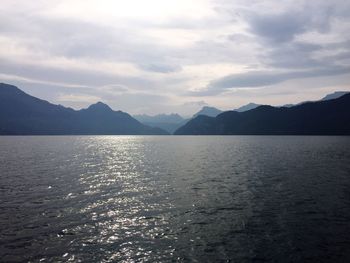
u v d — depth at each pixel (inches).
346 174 2684.5
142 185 2237.9
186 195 1894.7
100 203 1678.2
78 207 1587.1
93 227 1275.8
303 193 1923.0
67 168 3189.0
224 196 1865.2
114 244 1097.4
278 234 1197.1
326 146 6820.9
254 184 2260.1
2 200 1710.1
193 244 1101.7
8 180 2374.5
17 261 948.6
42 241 1112.8
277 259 979.9
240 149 6392.7
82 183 2292.1
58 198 1781.5
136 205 1644.9
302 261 965.2
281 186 2165.4
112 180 2458.2
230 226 1296.8
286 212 1498.5
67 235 1178.0
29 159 4131.4
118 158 4537.4
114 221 1360.7
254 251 1039.6
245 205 1641.2
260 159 4168.3
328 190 2005.4
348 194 1881.2
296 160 3939.5
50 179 2452.0
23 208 1547.7
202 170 3100.4
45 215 1432.1
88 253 1017.5
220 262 959.6
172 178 2583.7
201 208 1584.6
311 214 1461.6
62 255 998.4
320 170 2947.8
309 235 1183.6
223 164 3644.2
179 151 6171.3
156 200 1761.8
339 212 1491.1
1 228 1240.2
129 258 983.0
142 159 4389.8
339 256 999.6
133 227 1283.2
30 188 2063.2
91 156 4832.7
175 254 1016.2
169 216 1443.2
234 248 1066.1
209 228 1272.1
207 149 6692.9
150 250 1048.2
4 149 6205.7
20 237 1147.3
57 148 6835.6
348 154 4761.3
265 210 1539.1
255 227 1282.0
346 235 1182.3
